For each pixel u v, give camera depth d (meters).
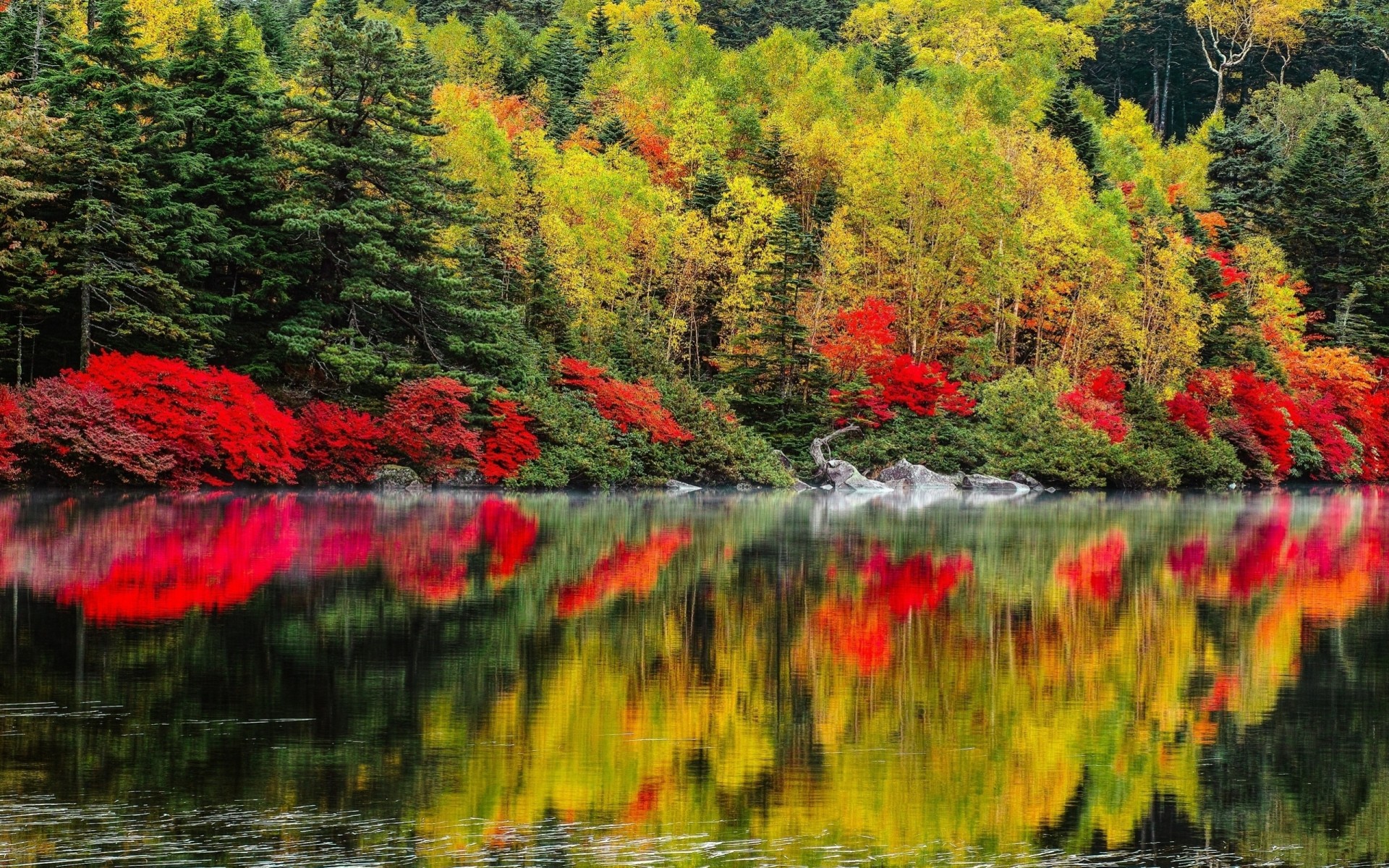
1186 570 32.84
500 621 22.73
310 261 53.72
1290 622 24.78
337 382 55.19
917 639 22.20
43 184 46.34
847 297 76.56
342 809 12.82
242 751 14.61
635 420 62.03
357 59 53.12
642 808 13.15
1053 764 15.03
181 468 48.50
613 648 20.72
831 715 17.00
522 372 58.84
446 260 59.56
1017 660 20.64
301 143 52.25
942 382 72.19
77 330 50.22
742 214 74.12
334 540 33.66
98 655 19.00
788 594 26.81
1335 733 16.58
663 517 45.12
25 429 44.09
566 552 33.06
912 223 79.25
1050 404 73.62
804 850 12.14
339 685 17.70
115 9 51.78
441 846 11.91
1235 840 12.71
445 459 55.75
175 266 50.28
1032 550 36.72
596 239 67.69
